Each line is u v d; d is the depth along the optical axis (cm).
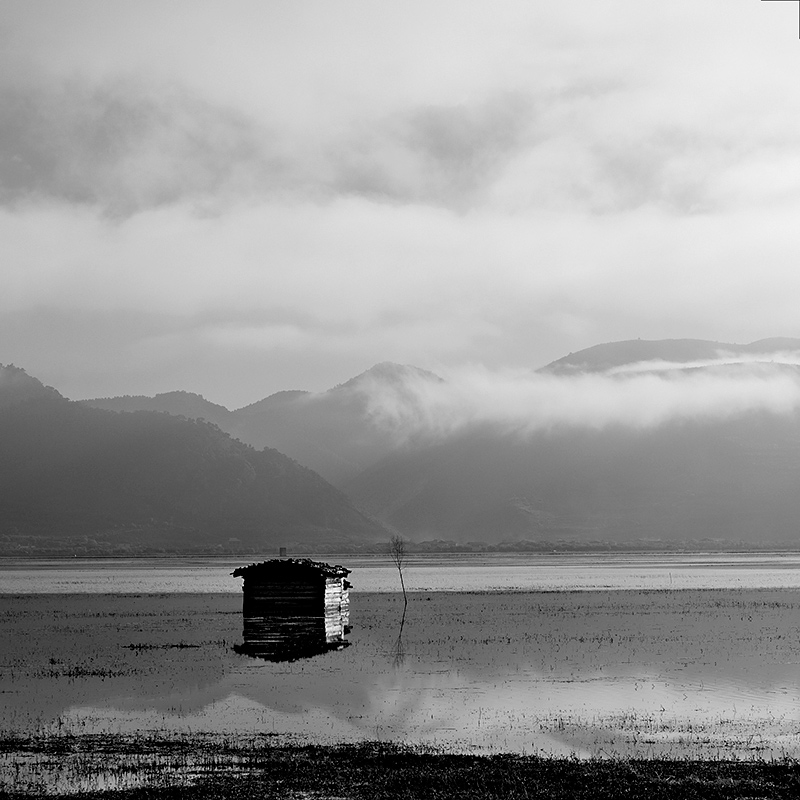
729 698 4606
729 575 17538
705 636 7006
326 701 4550
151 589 13850
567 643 6631
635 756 3528
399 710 4341
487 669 5475
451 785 3130
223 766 3366
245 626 7481
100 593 12900
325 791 3072
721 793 3036
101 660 5888
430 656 6012
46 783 3180
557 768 3316
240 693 4759
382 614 9094
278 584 7444
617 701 4541
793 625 7819
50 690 4859
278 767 3344
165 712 4319
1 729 3972
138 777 3238
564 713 4275
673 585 14125
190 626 7981
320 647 6494
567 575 17975
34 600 11475
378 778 3206
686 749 3628
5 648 6506
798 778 3181
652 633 7238
